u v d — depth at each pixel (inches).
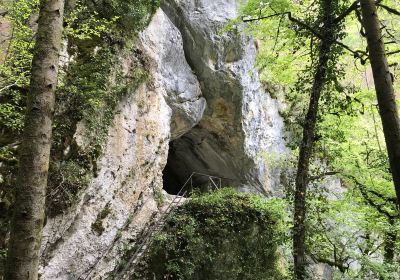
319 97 318.0
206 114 648.4
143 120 443.5
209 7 616.1
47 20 181.2
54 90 178.7
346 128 410.0
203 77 617.6
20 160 166.6
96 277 369.1
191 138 706.2
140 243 429.7
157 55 486.0
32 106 171.2
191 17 601.3
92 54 365.7
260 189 677.9
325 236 404.2
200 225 441.7
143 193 450.6
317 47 319.9
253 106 656.4
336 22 302.7
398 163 187.6
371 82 612.7
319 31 314.0
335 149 374.0
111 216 387.5
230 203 462.6
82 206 347.6
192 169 771.4
